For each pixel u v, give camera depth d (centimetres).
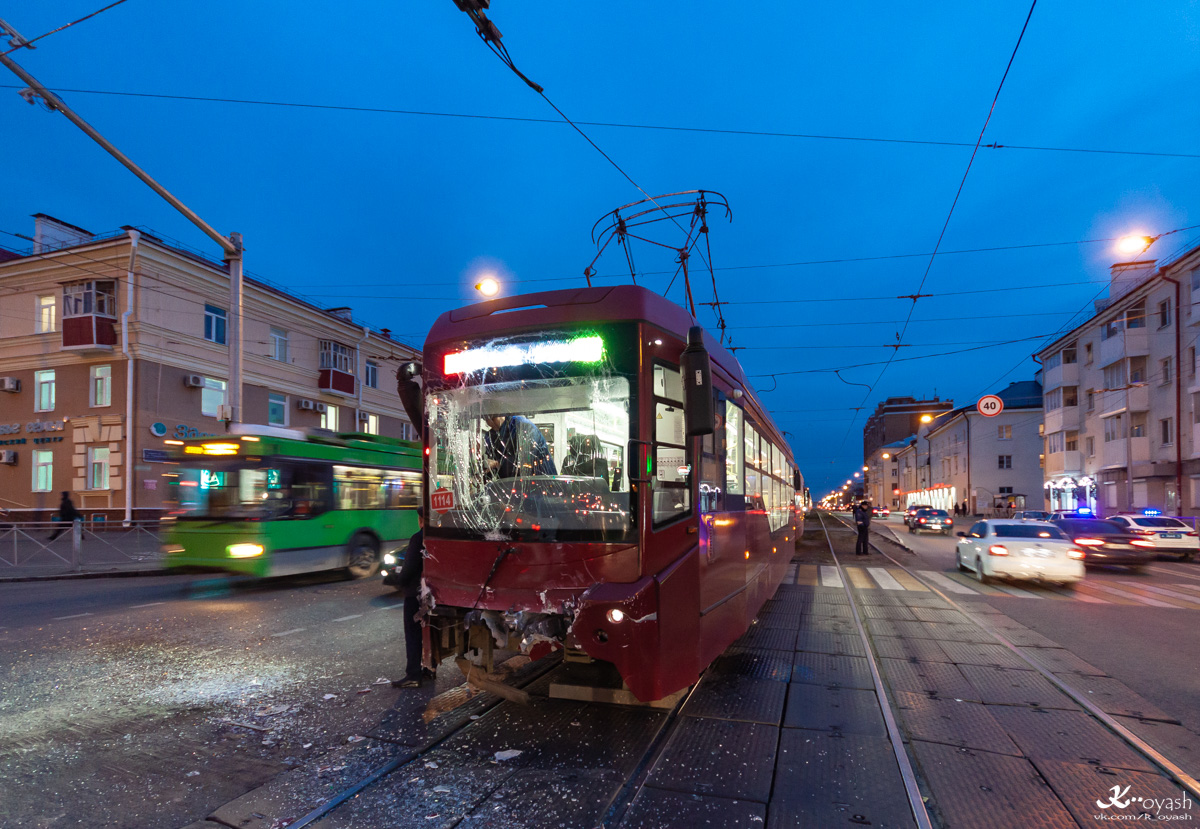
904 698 541
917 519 3534
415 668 562
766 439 855
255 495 1148
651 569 441
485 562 466
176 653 686
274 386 2664
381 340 3284
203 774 395
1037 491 5562
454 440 498
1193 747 440
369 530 1354
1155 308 3000
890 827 334
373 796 364
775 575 941
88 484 2200
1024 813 350
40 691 557
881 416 11006
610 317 470
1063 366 3869
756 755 421
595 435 459
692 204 1020
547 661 623
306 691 554
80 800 364
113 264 2197
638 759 412
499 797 363
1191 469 2730
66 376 2258
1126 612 954
